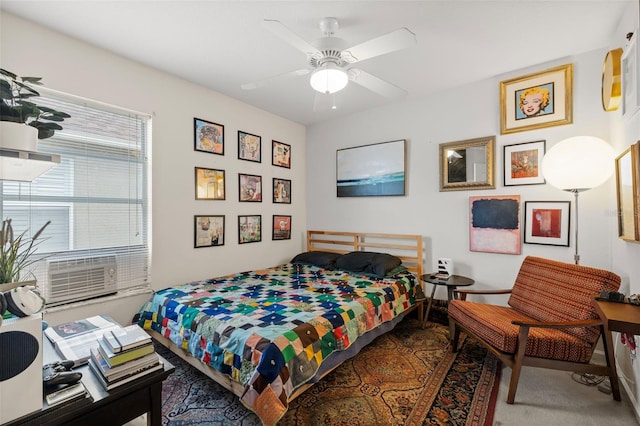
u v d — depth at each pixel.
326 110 3.79
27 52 2.01
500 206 2.86
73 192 2.26
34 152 1.09
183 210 2.93
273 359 1.55
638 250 1.79
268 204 3.85
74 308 2.25
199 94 3.05
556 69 2.56
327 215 4.21
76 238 2.27
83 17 1.98
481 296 2.98
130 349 1.10
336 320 2.02
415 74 2.82
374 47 1.74
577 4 1.85
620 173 1.96
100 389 1.04
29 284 1.12
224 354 1.75
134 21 2.02
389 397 1.88
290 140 4.17
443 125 3.22
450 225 3.19
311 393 1.93
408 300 2.93
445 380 2.08
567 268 2.16
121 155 2.53
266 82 2.20
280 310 2.12
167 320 2.25
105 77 2.38
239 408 1.77
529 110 2.70
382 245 3.67
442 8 1.89
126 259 2.54
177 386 1.99
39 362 0.90
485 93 2.95
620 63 1.93
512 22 2.03
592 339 1.81
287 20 2.01
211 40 2.25
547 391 1.95
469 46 2.34
